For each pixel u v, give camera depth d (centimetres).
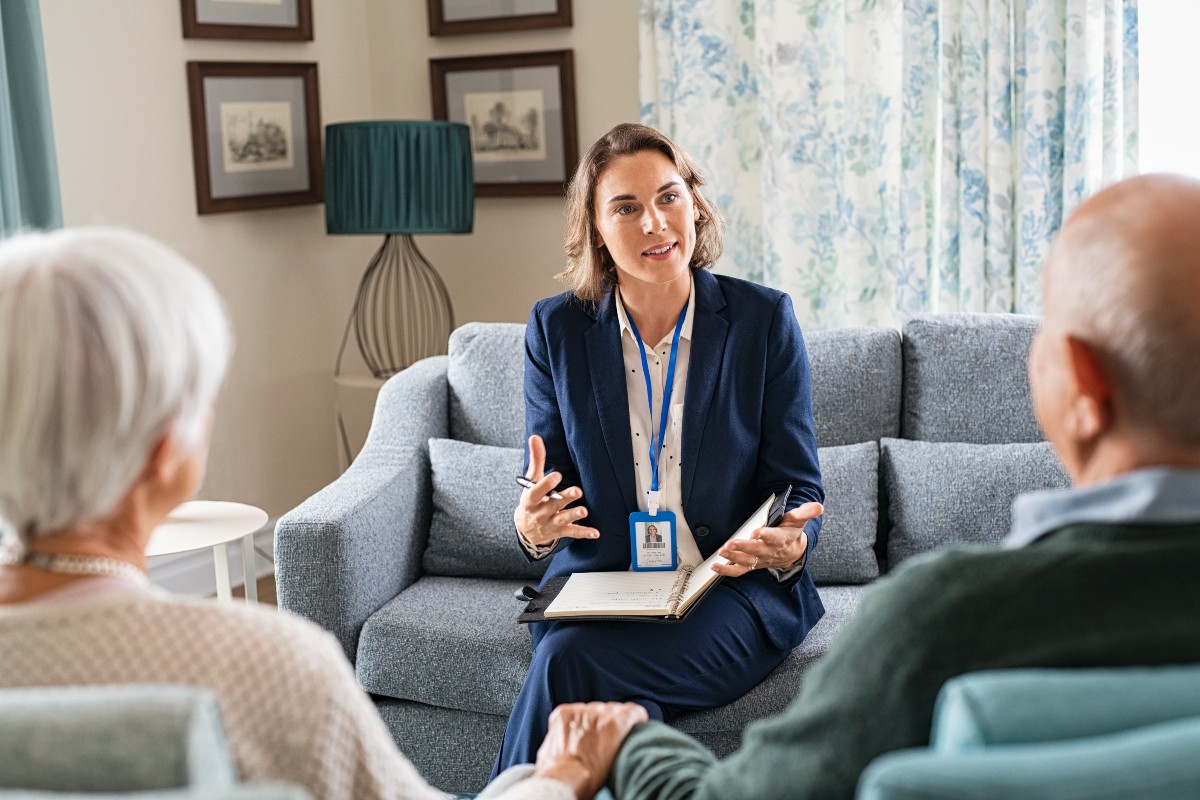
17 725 89
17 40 334
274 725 104
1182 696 93
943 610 104
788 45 391
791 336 255
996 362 290
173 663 102
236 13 427
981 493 274
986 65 364
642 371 256
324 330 475
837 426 294
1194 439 104
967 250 371
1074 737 91
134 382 101
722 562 232
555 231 465
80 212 382
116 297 101
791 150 397
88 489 102
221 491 436
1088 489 105
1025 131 360
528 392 268
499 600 277
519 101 459
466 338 323
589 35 445
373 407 444
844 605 265
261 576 454
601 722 149
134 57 397
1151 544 101
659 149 250
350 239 482
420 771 265
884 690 106
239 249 438
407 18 477
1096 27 352
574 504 258
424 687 258
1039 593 101
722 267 420
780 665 244
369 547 274
